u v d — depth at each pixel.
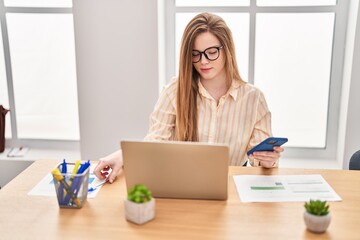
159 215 1.25
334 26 2.55
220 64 1.72
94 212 1.28
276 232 1.15
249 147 1.86
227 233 1.14
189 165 1.29
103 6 2.40
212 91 1.84
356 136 2.44
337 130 2.70
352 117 2.41
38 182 1.53
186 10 2.64
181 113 1.80
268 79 2.68
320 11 2.53
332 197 1.37
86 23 2.43
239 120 1.83
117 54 2.46
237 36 2.63
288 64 2.64
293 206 1.30
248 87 1.82
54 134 2.97
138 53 2.45
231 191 1.42
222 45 1.70
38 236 1.14
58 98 2.89
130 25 2.41
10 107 2.92
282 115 2.73
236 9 2.59
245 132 1.84
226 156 1.26
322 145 2.77
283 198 1.36
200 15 1.69
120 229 1.18
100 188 1.46
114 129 2.59
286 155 2.79
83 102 2.57
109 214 1.27
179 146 1.27
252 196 1.38
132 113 2.55
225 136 1.84
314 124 2.73
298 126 2.74
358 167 1.79
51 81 2.86
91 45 2.46
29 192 1.44
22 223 1.22
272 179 1.52
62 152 2.92
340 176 1.56
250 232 1.15
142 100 2.53
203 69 1.70
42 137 2.99
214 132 1.83
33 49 2.80
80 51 2.48
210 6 2.62
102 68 2.50
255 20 2.58
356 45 2.30
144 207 1.19
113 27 2.42
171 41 2.71
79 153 2.89
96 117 2.58
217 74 1.76
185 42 1.69
